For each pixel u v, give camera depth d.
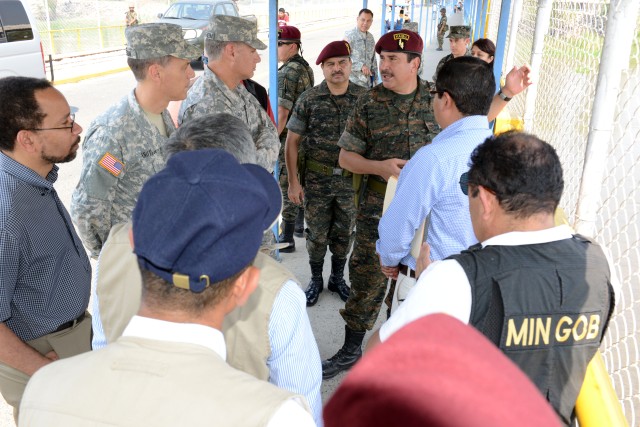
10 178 1.80
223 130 1.57
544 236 1.27
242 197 0.92
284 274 1.32
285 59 4.64
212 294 0.94
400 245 2.16
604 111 1.91
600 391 1.26
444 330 0.39
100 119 2.26
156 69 2.26
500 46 4.50
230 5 16.33
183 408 0.84
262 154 2.76
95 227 2.22
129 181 2.27
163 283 0.92
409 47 2.78
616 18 1.82
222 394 0.86
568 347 1.22
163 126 2.48
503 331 1.19
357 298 3.08
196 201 0.89
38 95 1.80
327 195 3.70
